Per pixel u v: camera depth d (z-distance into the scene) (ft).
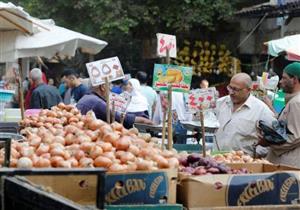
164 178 12.41
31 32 34.47
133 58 77.61
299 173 13.41
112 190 12.14
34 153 12.99
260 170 15.72
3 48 34.17
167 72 18.74
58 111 20.31
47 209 8.47
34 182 10.93
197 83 71.36
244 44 69.62
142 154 13.34
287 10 57.77
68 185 11.18
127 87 36.29
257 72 68.64
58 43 34.42
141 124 29.22
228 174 13.15
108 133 13.71
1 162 12.79
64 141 14.33
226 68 71.00
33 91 35.24
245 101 22.00
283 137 19.71
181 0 69.51
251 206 13.03
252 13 64.49
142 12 69.56
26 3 72.13
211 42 72.02
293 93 20.38
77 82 42.78
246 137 21.86
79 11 69.82
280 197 13.23
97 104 23.40
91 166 12.55
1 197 9.38
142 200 12.26
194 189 12.73
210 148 25.82
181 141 33.24
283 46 42.24
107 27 67.87
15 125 21.89
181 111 34.22
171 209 12.28
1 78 61.46
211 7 68.95
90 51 39.50
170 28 70.90
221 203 12.87
